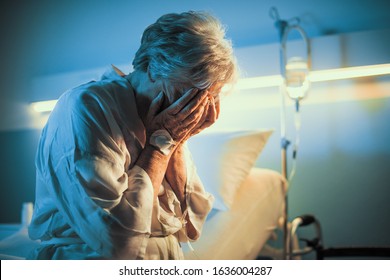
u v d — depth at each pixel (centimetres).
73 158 89
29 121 219
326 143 170
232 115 184
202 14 104
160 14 193
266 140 166
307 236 168
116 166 91
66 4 208
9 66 218
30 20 213
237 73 108
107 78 112
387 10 165
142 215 91
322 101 171
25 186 222
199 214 117
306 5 175
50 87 212
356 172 166
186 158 119
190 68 96
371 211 163
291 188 173
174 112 100
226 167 156
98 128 92
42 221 100
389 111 164
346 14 171
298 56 172
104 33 202
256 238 151
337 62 168
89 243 91
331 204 168
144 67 104
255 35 181
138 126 102
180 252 111
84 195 88
